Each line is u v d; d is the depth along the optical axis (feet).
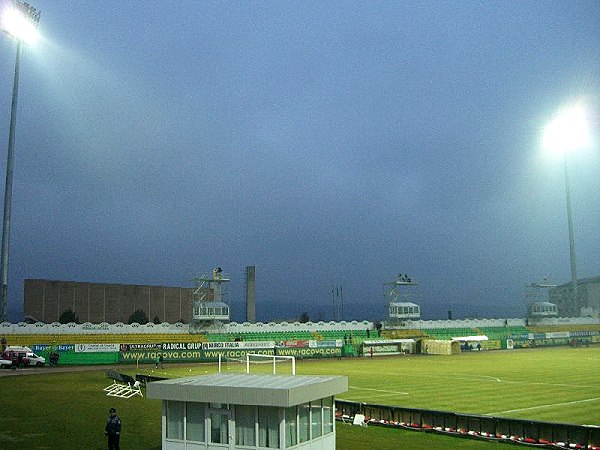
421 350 366.63
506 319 455.22
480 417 98.37
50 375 208.44
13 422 109.19
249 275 407.44
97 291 329.11
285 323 368.89
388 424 108.99
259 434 69.72
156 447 89.20
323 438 76.18
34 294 303.48
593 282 528.22
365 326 394.52
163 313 357.61
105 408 126.31
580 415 119.03
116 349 274.77
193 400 72.23
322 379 76.33
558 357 304.09
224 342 308.81
